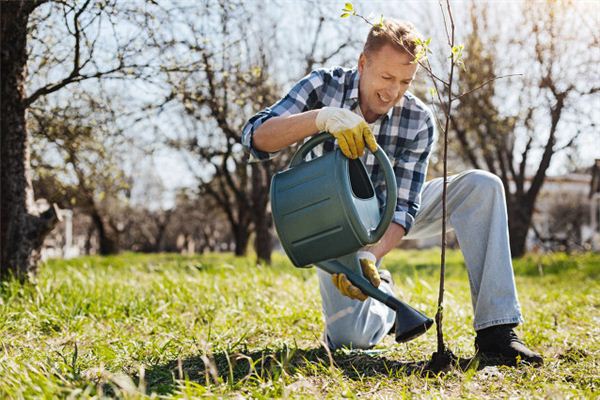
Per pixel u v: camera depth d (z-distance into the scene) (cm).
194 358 261
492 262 260
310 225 224
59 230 2442
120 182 883
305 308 402
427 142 277
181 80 588
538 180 1430
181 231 3019
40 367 225
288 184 231
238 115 912
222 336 317
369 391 214
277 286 523
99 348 271
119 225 2778
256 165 1172
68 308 381
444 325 357
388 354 276
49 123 637
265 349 275
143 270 805
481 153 1449
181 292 452
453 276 853
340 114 225
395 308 228
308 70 884
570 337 332
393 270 991
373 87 249
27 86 620
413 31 245
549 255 1341
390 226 260
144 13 509
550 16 1078
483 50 1273
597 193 2389
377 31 244
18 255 496
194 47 547
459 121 1343
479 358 247
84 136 669
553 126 1176
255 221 1223
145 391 205
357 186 242
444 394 212
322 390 213
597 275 797
